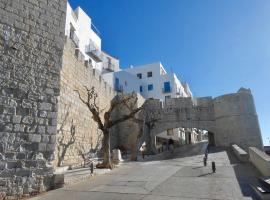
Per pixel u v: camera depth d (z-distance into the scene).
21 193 9.55
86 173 14.38
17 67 10.62
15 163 9.72
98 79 27.53
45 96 11.13
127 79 50.16
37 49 11.36
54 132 10.98
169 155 27.47
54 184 10.60
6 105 10.02
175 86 54.03
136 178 12.68
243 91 32.84
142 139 33.56
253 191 8.80
